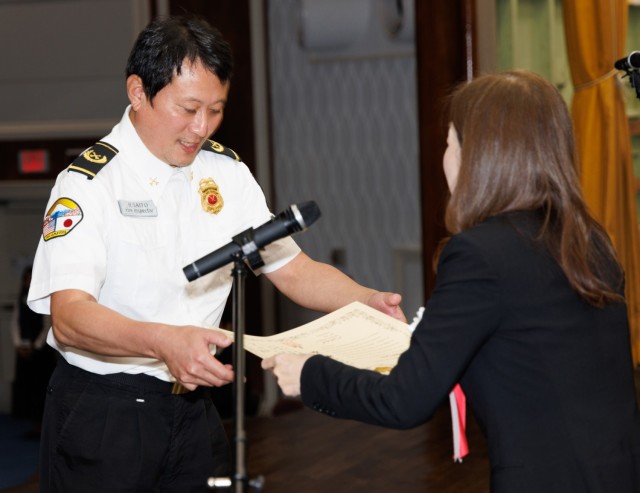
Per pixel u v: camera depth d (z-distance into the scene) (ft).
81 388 6.40
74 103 18.29
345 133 19.44
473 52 14.08
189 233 6.75
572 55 15.17
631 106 16.56
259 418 15.92
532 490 4.83
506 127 5.07
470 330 4.85
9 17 18.37
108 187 6.35
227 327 15.60
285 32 19.52
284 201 19.97
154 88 6.24
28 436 17.40
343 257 19.72
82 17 18.06
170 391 6.48
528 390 4.91
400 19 18.26
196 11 18.60
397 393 4.93
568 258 4.97
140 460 6.36
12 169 18.56
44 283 6.14
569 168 5.10
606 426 4.97
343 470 12.92
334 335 5.91
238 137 18.94
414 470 12.76
